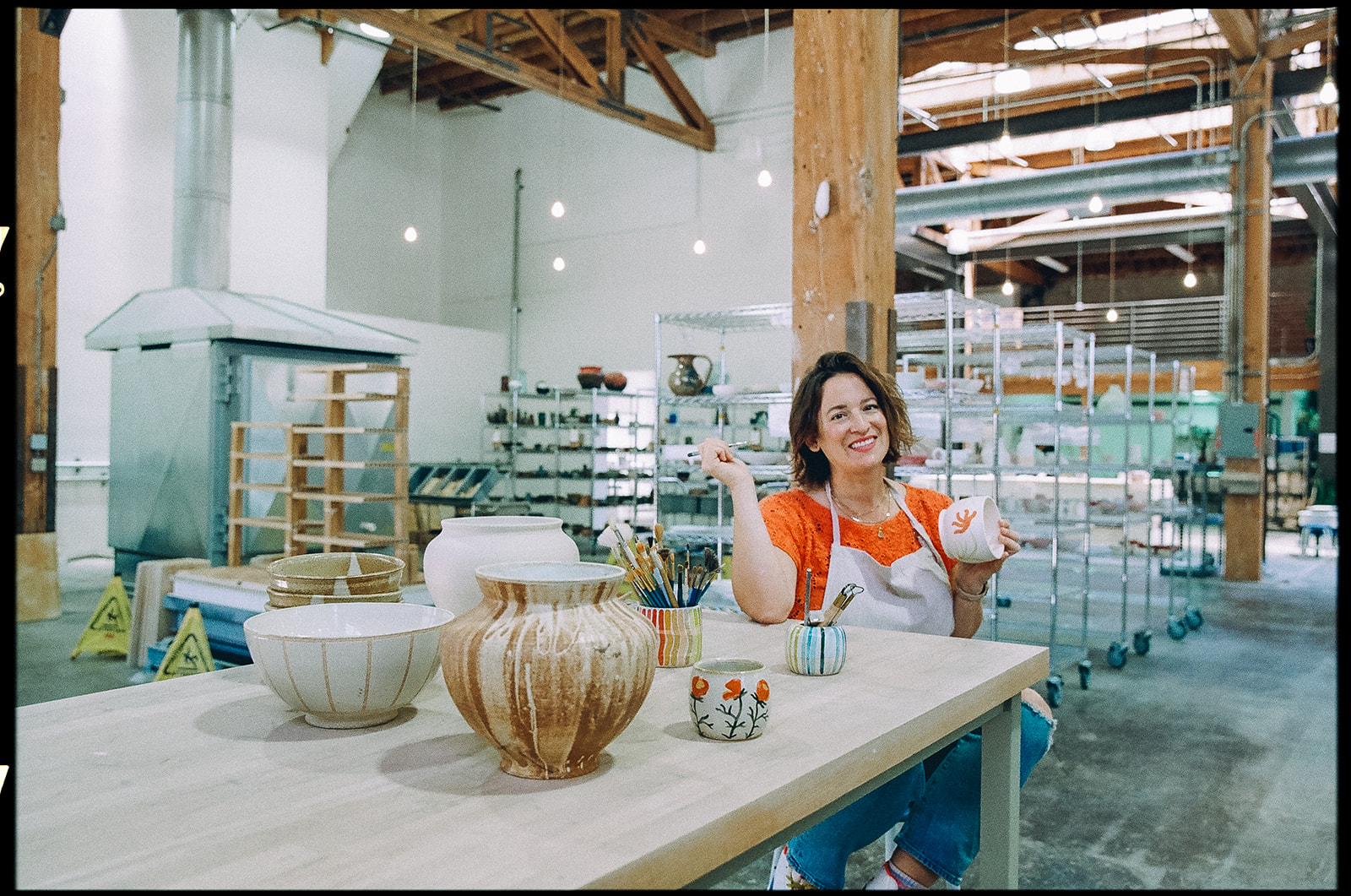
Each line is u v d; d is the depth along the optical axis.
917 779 1.52
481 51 8.15
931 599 1.74
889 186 3.24
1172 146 10.60
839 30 3.11
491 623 0.81
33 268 5.89
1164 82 9.30
